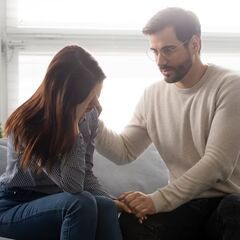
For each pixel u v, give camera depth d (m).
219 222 1.61
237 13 2.74
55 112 1.51
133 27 2.65
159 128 1.92
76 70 1.53
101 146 1.89
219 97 1.74
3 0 2.52
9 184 1.64
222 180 1.71
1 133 2.32
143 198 1.64
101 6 2.61
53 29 2.58
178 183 1.66
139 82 2.69
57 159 1.51
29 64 2.59
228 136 1.67
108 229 1.57
